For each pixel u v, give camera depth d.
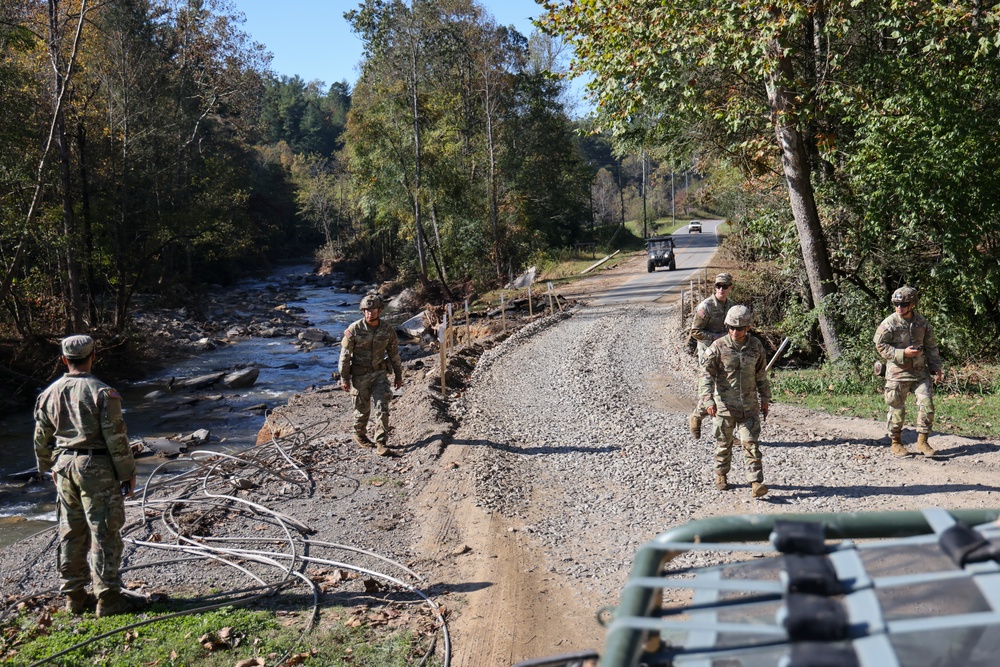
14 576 6.57
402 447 10.22
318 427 11.97
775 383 15.09
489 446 10.07
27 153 28.33
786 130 15.72
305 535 7.34
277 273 82.00
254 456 9.93
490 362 18.09
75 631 5.39
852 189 17.00
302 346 33.69
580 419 11.74
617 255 63.69
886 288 18.36
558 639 5.16
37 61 31.45
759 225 19.70
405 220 53.25
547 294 34.06
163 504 8.30
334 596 5.96
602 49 15.25
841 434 10.02
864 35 16.48
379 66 45.91
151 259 40.25
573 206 68.12
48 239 27.12
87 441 5.56
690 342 17.84
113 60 38.81
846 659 1.32
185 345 34.38
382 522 7.62
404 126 47.09
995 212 15.00
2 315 29.12
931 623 1.37
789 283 22.58
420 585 6.12
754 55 13.73
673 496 7.91
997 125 14.60
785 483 8.09
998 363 16.97
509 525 7.31
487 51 48.53
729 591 1.74
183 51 45.47
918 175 14.79
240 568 6.49
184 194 43.47
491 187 50.94
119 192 36.62
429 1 45.28
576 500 8.02
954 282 15.87
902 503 7.28
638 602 1.58
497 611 5.59
